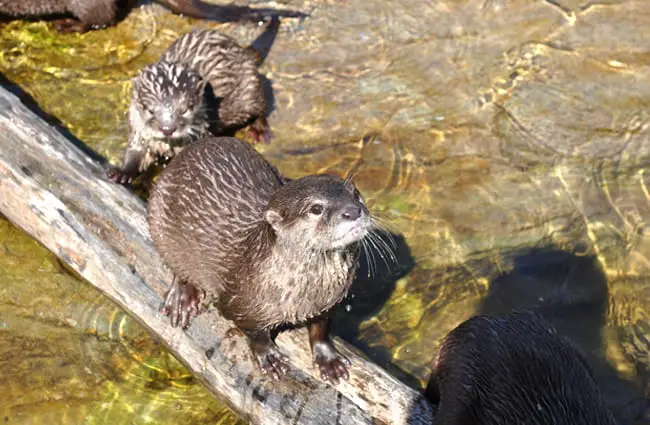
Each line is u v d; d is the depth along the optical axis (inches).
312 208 60.6
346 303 72.0
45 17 88.0
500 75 84.4
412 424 62.0
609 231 75.5
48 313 70.7
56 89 83.0
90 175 71.7
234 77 80.3
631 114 82.2
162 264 68.3
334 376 63.6
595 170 78.9
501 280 73.0
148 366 68.7
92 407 67.1
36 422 66.3
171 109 76.0
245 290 62.6
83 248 69.7
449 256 74.2
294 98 82.8
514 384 59.8
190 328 66.3
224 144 67.9
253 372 64.4
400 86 83.6
